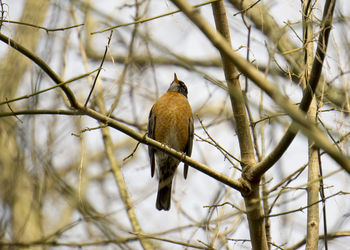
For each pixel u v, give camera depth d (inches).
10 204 333.1
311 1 312.2
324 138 219.1
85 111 305.0
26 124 344.5
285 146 292.8
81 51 460.8
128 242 359.6
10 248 327.6
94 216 365.4
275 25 349.1
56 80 295.3
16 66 379.6
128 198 422.0
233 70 326.6
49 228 372.8
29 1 393.4
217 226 342.6
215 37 211.3
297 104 326.0
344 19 266.7
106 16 287.4
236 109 331.6
